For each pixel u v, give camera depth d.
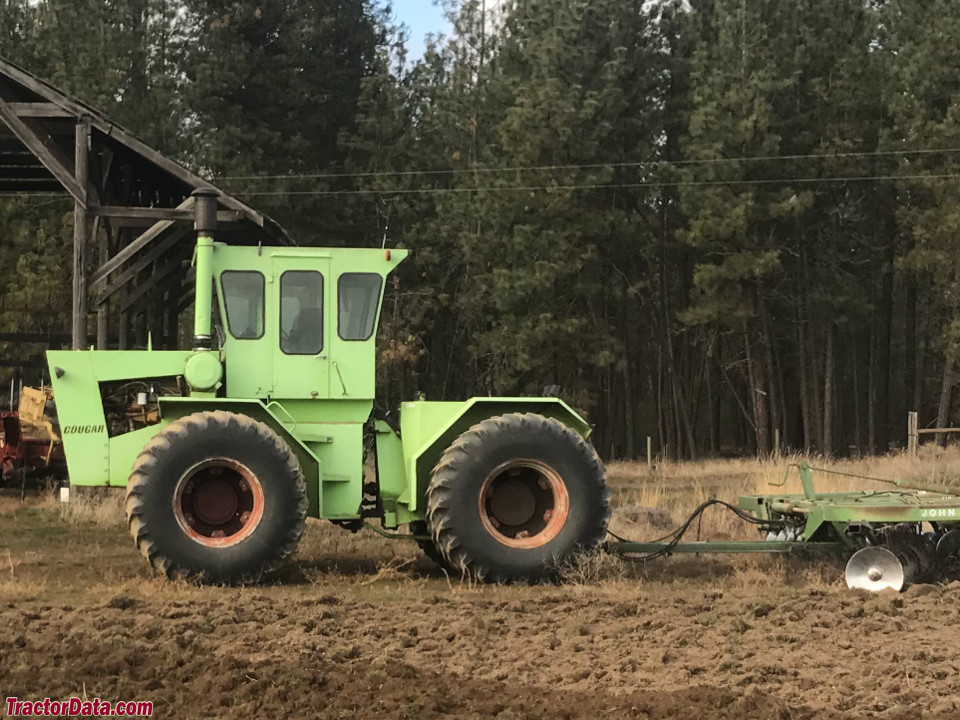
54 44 30.98
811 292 30.45
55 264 28.20
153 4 33.47
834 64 29.44
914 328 34.44
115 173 16.75
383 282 9.79
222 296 9.61
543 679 6.41
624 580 9.30
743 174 28.69
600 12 30.17
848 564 8.99
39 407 15.84
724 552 9.62
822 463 21.41
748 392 36.06
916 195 29.44
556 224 29.67
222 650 6.85
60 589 8.79
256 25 33.25
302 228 33.06
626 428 35.44
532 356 30.11
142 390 9.90
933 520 9.15
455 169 33.19
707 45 30.70
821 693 6.13
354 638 7.25
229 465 9.02
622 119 30.39
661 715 5.73
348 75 34.88
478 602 8.37
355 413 9.70
